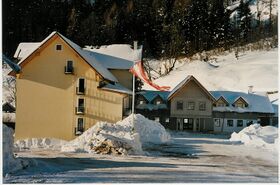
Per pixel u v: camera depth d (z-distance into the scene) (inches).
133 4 5374.0
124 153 1077.8
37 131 1695.4
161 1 5369.1
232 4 6225.4
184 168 852.0
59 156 1007.0
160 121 2477.9
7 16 4549.7
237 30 5167.3
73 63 1717.5
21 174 686.5
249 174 800.3
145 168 823.7
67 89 1717.5
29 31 4672.7
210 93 2476.6
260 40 4960.6
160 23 5191.9
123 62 2171.5
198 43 5014.8
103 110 1715.1
